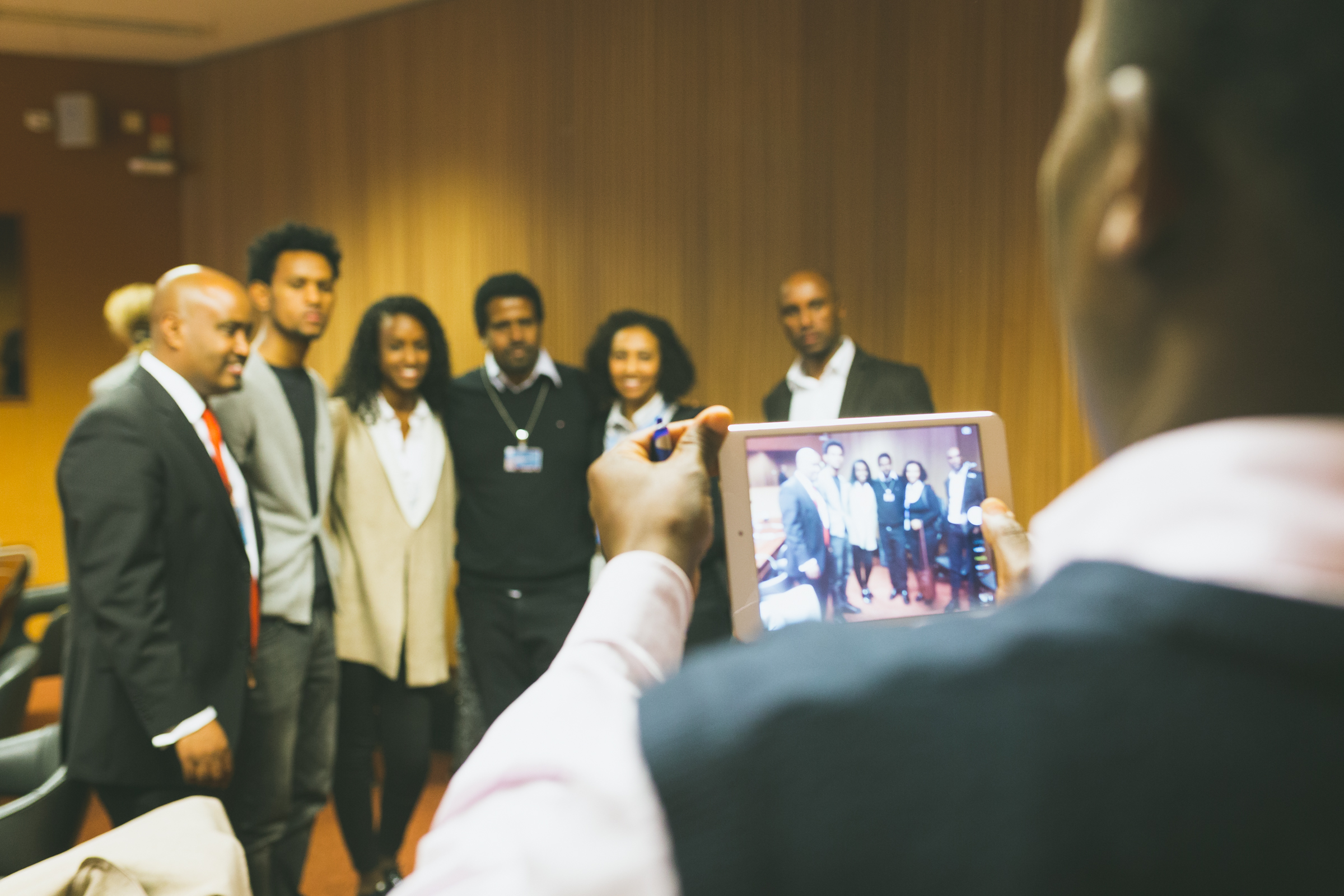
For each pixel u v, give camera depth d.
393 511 2.84
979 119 3.32
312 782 2.69
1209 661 0.23
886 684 0.24
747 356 4.00
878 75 3.57
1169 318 0.25
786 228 3.86
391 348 2.85
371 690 2.88
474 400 3.07
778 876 0.23
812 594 1.20
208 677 2.15
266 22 5.37
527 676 3.04
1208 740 0.22
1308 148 0.23
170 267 6.30
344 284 5.47
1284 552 0.23
